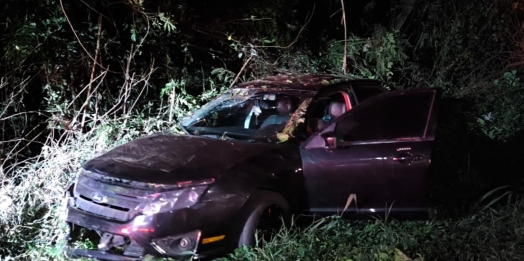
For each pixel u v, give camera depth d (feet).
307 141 18.33
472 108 34.22
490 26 38.65
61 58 25.61
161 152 17.26
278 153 17.84
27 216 19.26
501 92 33.88
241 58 31.73
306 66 33.50
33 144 25.80
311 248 16.52
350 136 18.22
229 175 16.28
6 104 24.35
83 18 26.53
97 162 17.06
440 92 18.86
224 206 15.83
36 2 24.39
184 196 15.49
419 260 16.06
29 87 26.05
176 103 26.78
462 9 38.14
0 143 23.15
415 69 38.75
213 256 15.83
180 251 15.44
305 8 36.42
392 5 39.40
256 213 16.40
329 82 21.16
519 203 20.39
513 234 17.99
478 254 16.61
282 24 32.42
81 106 26.81
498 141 29.07
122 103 27.22
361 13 38.47
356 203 18.20
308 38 35.17
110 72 28.12
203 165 16.34
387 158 17.94
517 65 38.04
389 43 35.55
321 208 18.28
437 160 19.33
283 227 17.10
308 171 18.07
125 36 27.94
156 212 15.30
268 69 31.48
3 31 24.90
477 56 38.70
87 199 16.37
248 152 17.43
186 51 29.01
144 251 15.43
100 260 16.22
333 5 37.35
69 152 22.38
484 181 23.41
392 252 16.40
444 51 38.32
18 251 17.95
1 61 25.14
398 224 18.67
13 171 21.76
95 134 24.16
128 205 15.57
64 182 20.88
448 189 20.57
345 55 33.94
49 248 17.56
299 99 19.90
